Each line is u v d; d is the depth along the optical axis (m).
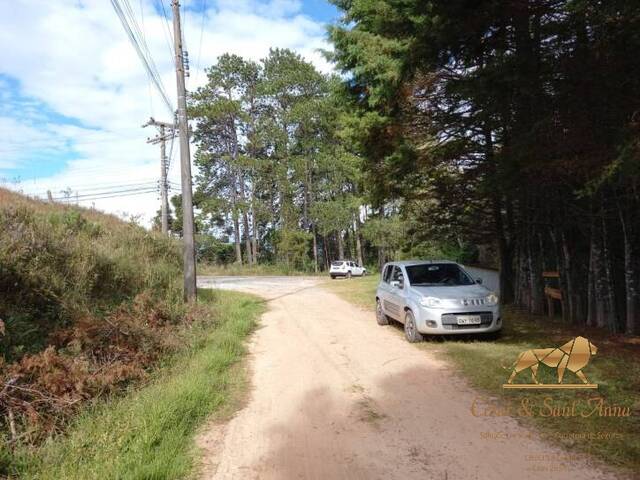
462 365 7.13
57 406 5.02
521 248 12.35
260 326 11.74
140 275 11.70
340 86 11.35
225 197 50.09
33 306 7.25
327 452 4.34
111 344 7.20
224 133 49.38
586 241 9.91
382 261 45.72
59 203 21.50
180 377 6.54
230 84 47.44
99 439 4.48
